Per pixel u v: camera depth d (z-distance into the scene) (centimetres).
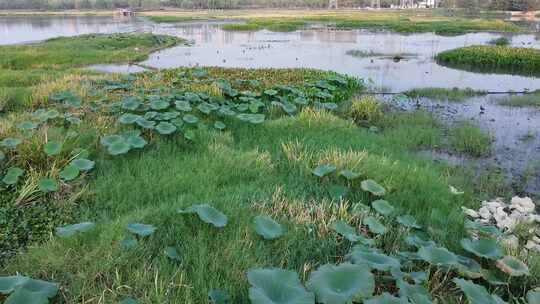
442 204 470
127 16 8700
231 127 724
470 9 7706
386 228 390
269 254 345
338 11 10225
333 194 460
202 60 2073
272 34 3766
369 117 900
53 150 499
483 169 637
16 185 460
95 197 442
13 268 314
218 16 7531
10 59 1731
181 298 280
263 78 1194
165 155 562
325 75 1279
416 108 1030
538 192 557
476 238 404
